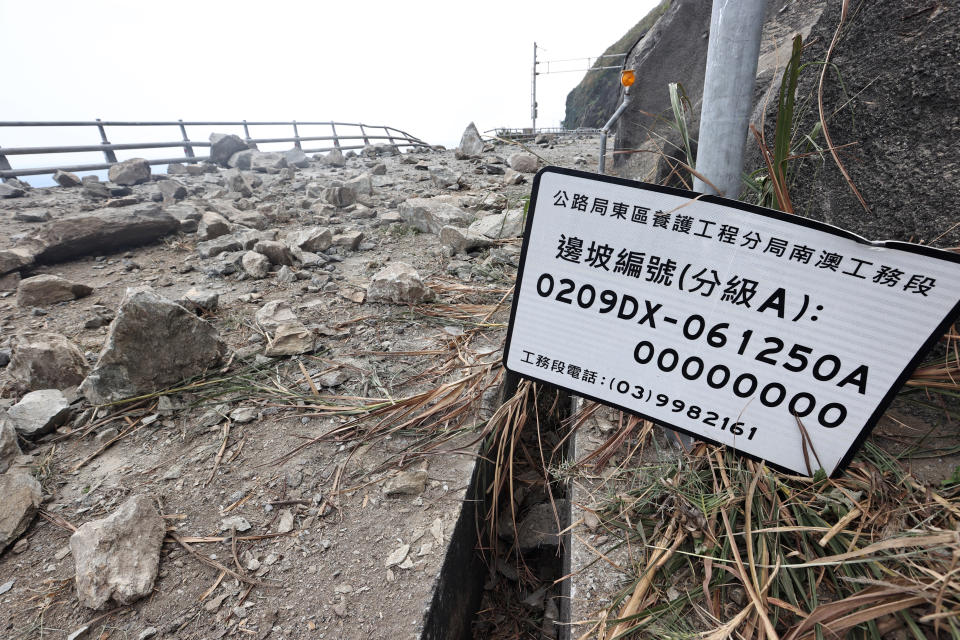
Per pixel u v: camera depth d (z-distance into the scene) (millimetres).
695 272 1241
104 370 2082
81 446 1976
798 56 1331
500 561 2117
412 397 2094
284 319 2738
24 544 1566
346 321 2832
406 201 4793
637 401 1436
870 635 1034
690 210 1188
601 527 1505
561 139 11773
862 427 1197
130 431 2047
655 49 4883
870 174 1799
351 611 1374
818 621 1013
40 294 3164
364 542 1572
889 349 1115
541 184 1345
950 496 1281
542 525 2117
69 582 1452
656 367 1377
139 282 3539
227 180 6656
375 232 4555
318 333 2697
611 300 1370
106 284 3510
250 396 2234
